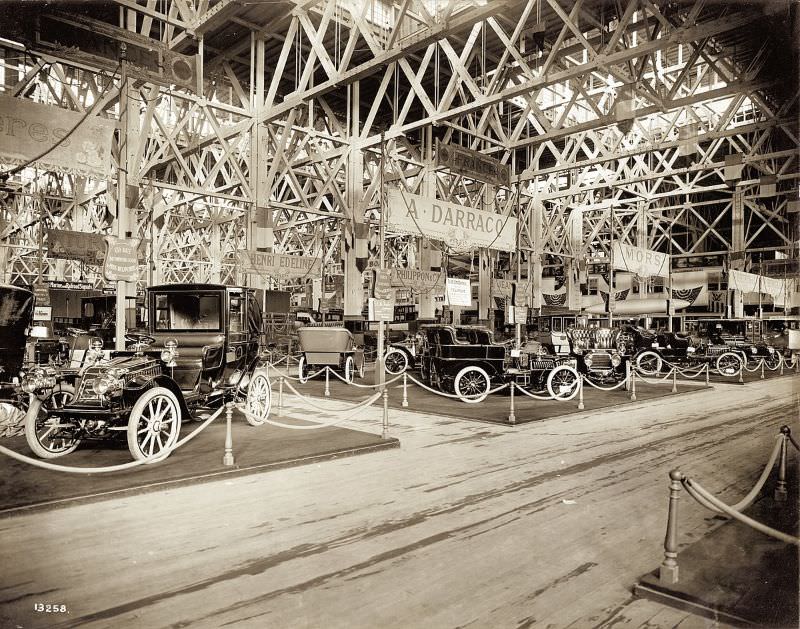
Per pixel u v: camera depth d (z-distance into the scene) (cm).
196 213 3584
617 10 1554
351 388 1412
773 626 307
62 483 535
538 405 1135
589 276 2992
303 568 382
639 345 1941
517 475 623
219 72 2112
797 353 1333
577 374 1192
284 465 636
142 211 2295
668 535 369
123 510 489
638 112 1514
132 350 735
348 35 1877
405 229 1293
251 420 836
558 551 419
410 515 489
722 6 1356
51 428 653
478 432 866
